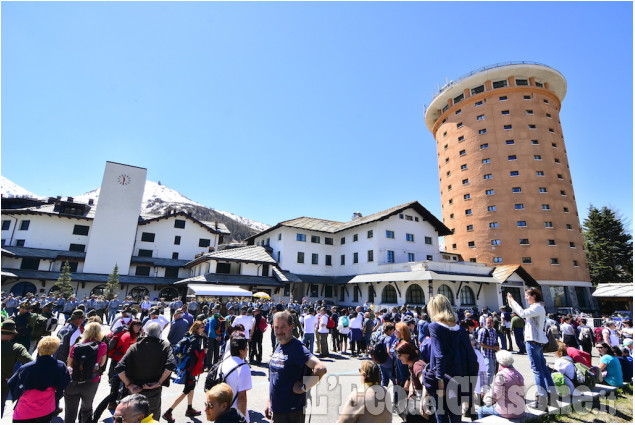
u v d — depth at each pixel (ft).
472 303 94.17
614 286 78.13
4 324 16.53
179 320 28.50
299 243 123.75
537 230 132.77
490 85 158.51
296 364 11.96
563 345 23.70
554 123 152.25
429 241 119.75
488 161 148.36
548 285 126.62
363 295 108.37
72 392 15.56
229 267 111.34
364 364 11.44
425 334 21.20
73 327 21.07
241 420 11.19
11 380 13.57
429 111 184.34
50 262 116.67
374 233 109.40
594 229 152.15
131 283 121.08
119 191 131.95
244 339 14.21
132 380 14.17
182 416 19.58
